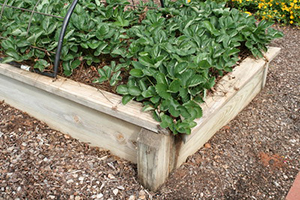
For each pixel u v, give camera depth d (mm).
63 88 1769
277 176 1796
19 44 1853
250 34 2145
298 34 3850
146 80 1650
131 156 1790
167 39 1878
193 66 1580
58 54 1772
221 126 2123
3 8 2059
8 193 1646
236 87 1857
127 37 1995
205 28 2008
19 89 2125
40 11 2025
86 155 1901
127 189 1665
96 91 1738
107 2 2396
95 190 1662
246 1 4234
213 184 1714
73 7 1732
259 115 2322
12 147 1964
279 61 3160
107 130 1781
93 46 1827
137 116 1514
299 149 2012
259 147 2018
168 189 1670
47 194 1639
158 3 4516
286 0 4148
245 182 1745
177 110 1476
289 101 2498
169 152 1596
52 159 1870
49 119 2098
